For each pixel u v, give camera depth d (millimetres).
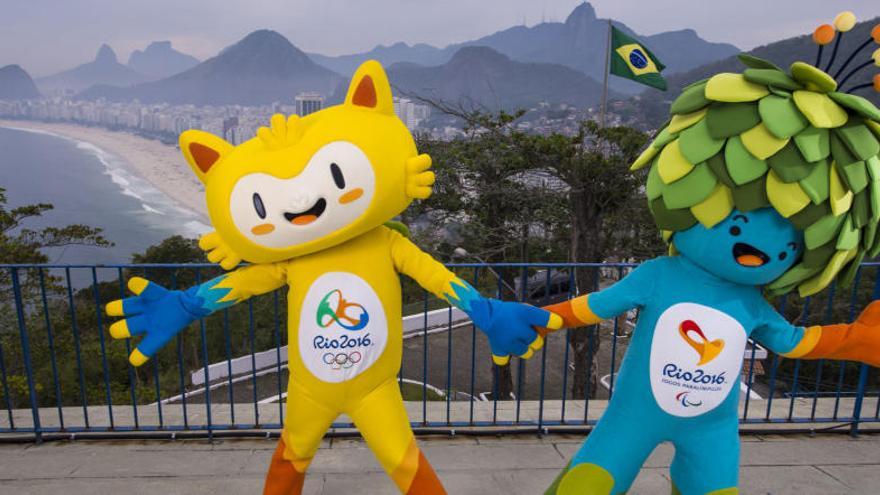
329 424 2826
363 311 2637
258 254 2666
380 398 2764
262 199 2512
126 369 17062
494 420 4203
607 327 15414
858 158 2219
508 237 14039
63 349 16172
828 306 4129
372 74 2641
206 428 4059
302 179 2479
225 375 13844
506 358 2795
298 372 2729
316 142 2520
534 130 13859
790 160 2186
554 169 13336
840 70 2451
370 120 2619
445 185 13953
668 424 2551
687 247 2498
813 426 4309
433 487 2820
